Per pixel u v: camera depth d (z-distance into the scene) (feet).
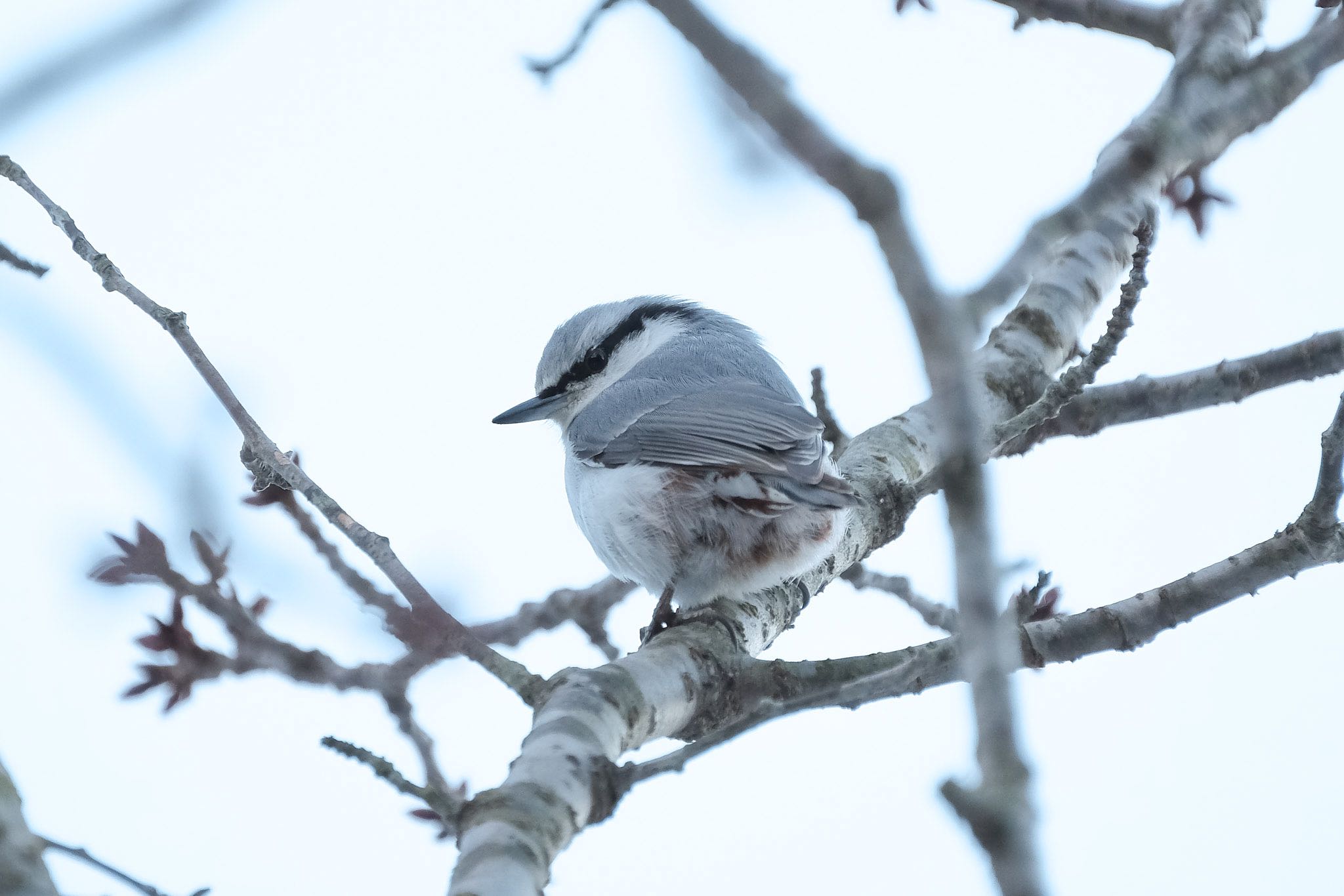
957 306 11.16
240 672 22.34
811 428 28.12
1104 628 25.35
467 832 16.21
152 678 22.56
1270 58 28.35
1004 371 31.27
